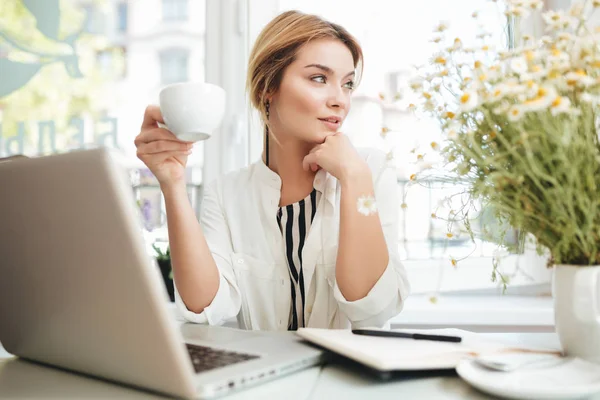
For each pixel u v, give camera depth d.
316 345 0.74
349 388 0.59
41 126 1.92
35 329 0.65
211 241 1.23
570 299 0.65
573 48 0.64
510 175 0.61
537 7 0.68
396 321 1.62
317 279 1.16
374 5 1.77
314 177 1.23
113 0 1.93
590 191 0.60
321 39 1.12
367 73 1.76
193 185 1.91
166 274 1.65
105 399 0.56
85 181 0.50
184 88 0.68
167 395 0.56
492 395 0.56
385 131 0.89
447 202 0.76
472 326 1.60
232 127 1.89
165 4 1.92
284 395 0.57
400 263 1.10
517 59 0.60
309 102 1.11
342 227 0.99
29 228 0.57
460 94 0.70
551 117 0.60
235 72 1.89
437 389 0.59
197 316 1.04
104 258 0.51
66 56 1.93
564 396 0.51
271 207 1.23
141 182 1.86
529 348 0.70
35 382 0.63
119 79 1.93
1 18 1.91
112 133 1.92
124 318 0.52
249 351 0.70
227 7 1.88
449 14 1.71
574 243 0.64
